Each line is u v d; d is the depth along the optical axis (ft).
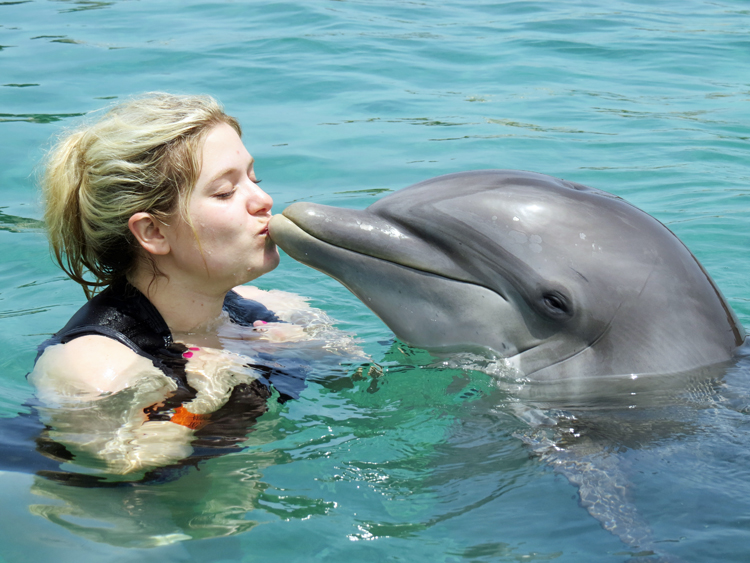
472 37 38.75
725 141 25.95
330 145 25.35
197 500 9.93
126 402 10.96
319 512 9.85
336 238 12.25
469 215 11.89
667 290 11.55
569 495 9.96
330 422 11.61
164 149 11.23
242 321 13.91
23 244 18.88
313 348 13.55
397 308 12.44
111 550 9.09
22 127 25.58
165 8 42.11
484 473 10.58
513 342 11.99
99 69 31.86
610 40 38.45
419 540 9.43
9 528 9.30
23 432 10.85
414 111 28.73
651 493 9.81
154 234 11.59
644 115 28.55
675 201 21.43
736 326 12.23
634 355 11.44
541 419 11.38
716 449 10.47
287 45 35.68
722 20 42.65
